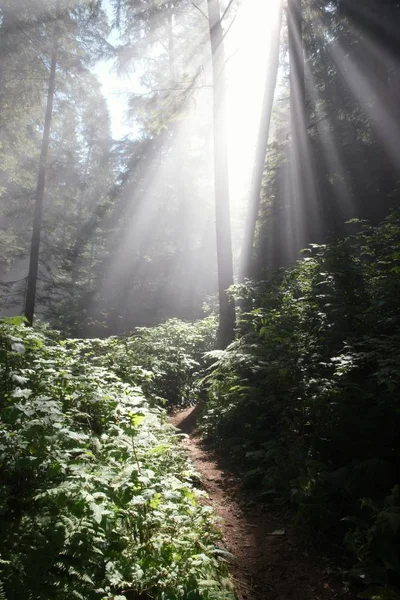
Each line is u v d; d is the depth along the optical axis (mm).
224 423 6441
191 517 3582
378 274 6449
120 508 3088
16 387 3596
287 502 4355
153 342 10203
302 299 6789
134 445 3881
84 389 4527
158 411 6180
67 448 3652
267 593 3230
